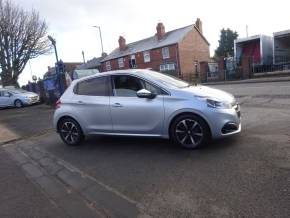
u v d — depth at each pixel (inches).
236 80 1042.7
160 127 239.1
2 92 895.7
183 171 194.4
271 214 134.6
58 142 326.3
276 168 179.8
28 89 1112.2
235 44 1074.1
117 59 2213.3
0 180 227.1
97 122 271.7
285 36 947.3
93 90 276.4
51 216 160.6
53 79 733.9
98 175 209.9
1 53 1272.1
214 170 188.9
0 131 442.0
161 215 146.4
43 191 196.1
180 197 161.0
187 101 226.7
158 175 194.2
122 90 258.7
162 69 1911.9
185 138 232.1
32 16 1298.0
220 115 220.7
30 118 558.3
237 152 213.8
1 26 1230.9
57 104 299.1
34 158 277.3
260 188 158.6
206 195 159.2
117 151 257.3
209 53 2005.4
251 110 373.4
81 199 176.7
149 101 241.6
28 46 1295.5
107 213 155.8
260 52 1005.2
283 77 895.7
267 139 234.8
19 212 169.5
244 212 138.9
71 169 230.7
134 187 182.1
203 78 1257.4
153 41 2027.6
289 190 152.7
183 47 1834.4
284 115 319.3
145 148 253.4
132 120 251.0
